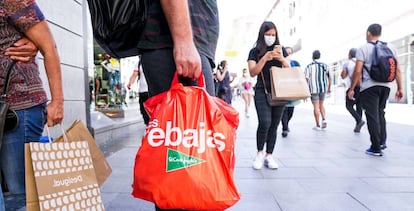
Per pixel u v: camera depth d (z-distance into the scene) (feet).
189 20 4.06
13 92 5.37
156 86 4.36
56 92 5.88
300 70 13.12
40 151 4.64
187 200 3.65
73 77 15.46
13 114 5.33
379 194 10.28
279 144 19.85
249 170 13.43
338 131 26.22
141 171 3.77
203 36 4.40
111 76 29.89
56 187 4.75
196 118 3.95
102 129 19.26
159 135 3.85
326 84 26.73
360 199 9.82
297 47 117.08
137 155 3.87
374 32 16.49
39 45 5.62
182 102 4.00
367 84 16.17
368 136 23.20
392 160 15.12
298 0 115.44
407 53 55.36
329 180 11.86
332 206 9.26
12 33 5.36
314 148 18.44
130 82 25.26
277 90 12.66
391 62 15.79
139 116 32.99
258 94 13.66
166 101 4.02
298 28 115.55
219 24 4.79
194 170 3.72
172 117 3.92
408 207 9.18
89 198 5.17
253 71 13.35
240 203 9.51
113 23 4.41
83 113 16.53
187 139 3.84
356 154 16.66
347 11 72.33
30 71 5.60
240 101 118.62
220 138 3.95
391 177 12.23
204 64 4.36
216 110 4.05
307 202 9.58
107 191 10.46
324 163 14.61
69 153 5.05
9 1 5.21
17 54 5.39
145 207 9.07
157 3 4.29
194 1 4.38
